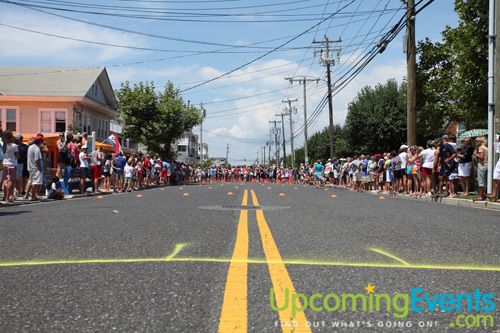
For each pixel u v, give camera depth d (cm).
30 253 540
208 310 332
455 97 2453
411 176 1808
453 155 1521
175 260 492
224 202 1334
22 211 1041
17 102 3538
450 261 498
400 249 563
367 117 4700
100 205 1207
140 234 672
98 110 4128
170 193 1920
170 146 4584
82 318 320
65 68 4062
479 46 2192
